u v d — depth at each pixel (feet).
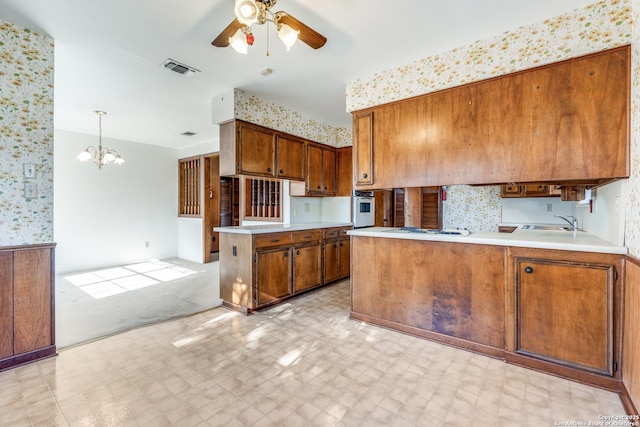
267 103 12.07
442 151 8.45
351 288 10.03
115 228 18.38
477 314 7.70
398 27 7.22
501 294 7.39
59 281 14.82
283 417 5.30
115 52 8.23
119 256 18.57
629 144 6.07
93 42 7.73
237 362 7.17
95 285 14.15
